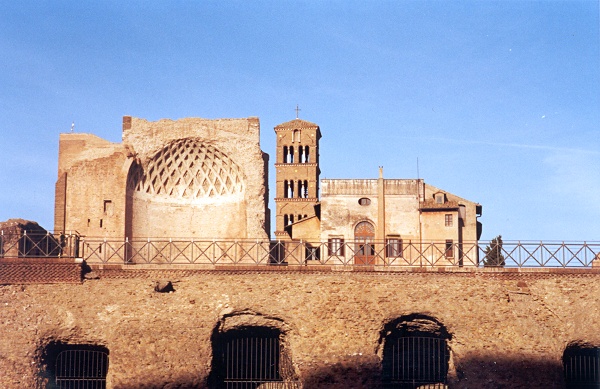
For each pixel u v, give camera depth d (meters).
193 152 71.06
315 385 51.66
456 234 72.44
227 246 69.62
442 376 55.84
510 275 54.53
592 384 53.56
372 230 73.44
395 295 54.03
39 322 52.44
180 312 53.25
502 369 51.53
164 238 69.81
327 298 53.69
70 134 70.19
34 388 51.31
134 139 69.75
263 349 56.06
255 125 70.56
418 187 73.94
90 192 68.19
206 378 51.69
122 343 51.84
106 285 54.31
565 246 55.19
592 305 53.47
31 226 59.16
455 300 53.84
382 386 52.34
